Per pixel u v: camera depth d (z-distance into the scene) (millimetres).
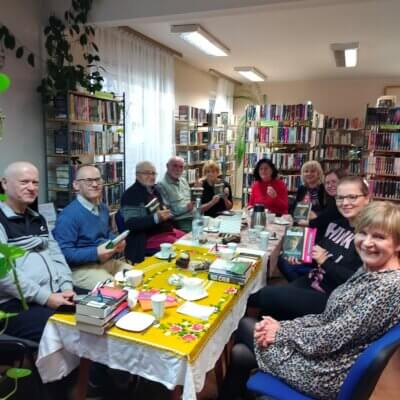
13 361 1618
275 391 1264
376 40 4422
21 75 3010
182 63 5898
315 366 1226
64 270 2098
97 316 1293
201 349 1268
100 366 1873
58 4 3121
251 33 4219
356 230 1326
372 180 4957
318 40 4469
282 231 2891
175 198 3580
